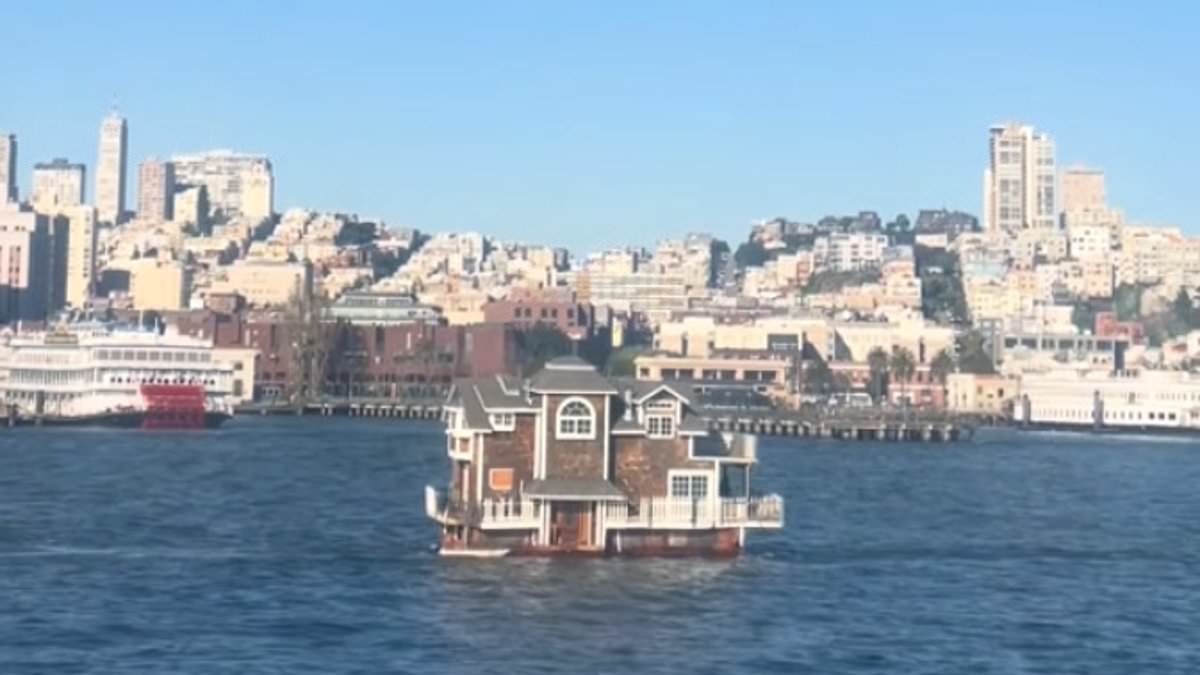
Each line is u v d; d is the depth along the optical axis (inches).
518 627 5398.6
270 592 6018.7
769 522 6771.7
